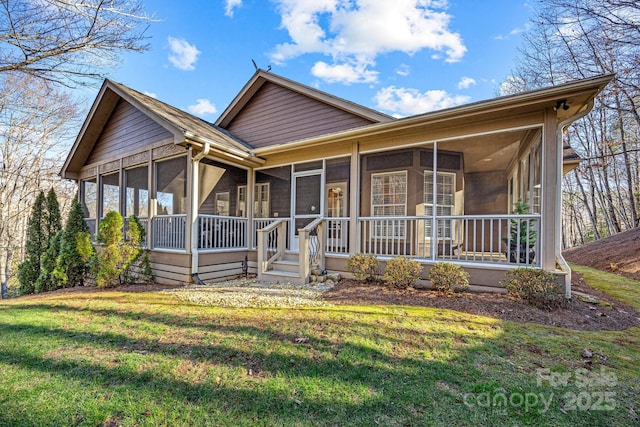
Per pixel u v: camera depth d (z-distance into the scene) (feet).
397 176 23.71
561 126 17.34
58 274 22.97
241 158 24.32
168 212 24.50
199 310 14.52
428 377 8.38
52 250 25.04
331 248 23.57
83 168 32.27
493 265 17.04
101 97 27.68
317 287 19.02
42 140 50.39
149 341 10.87
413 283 18.15
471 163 26.68
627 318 13.74
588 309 14.48
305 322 12.54
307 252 20.33
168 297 17.29
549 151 15.72
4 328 12.30
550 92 14.32
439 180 23.85
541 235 15.92
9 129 42.24
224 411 7.00
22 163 51.67
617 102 41.98
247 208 26.63
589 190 60.95
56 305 15.85
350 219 21.71
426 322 12.33
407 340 10.71
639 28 34.50
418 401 7.33
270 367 8.95
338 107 26.94
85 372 8.71
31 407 7.17
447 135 18.66
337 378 8.34
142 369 8.86
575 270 29.53
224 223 24.40
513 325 12.10
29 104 34.37
